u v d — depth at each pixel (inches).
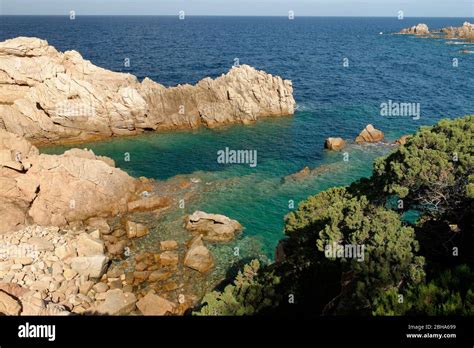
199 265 1143.0
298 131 2421.3
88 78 2381.9
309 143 2213.3
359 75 4173.2
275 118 2674.7
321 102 3090.6
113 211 1444.4
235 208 1504.7
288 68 4483.3
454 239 689.0
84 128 2185.0
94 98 2169.0
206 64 4439.0
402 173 748.6
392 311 402.0
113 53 4913.9
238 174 1806.1
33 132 2082.9
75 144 2151.8
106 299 969.5
